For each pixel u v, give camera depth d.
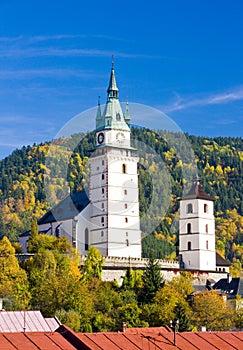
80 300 197.12
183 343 113.81
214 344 115.38
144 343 110.88
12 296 199.00
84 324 188.75
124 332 116.31
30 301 199.88
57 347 103.88
